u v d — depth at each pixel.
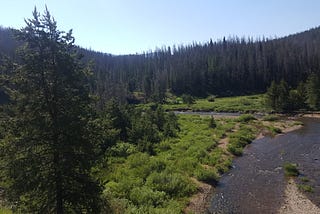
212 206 19.97
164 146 33.31
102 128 12.17
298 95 80.06
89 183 11.72
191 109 93.38
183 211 18.69
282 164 29.81
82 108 11.53
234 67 126.56
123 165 25.92
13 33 10.92
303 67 120.94
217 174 26.25
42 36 10.98
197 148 33.56
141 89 127.25
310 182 24.34
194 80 128.00
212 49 155.00
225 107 91.06
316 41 155.88
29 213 11.64
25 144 10.95
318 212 18.98
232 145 37.06
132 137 34.81
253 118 64.12
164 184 21.62
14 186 11.00
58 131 10.89
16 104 11.14
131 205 17.31
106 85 95.06
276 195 21.84
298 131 49.34
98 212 12.20
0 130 10.98
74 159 11.36
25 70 10.86
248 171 27.69
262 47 136.88
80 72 11.55
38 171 10.93
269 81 122.19
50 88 11.09
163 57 164.62
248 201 20.83
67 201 11.66
